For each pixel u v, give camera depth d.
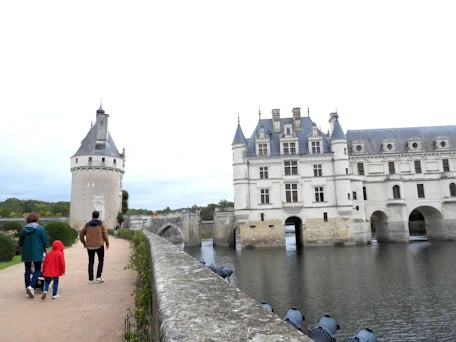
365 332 11.36
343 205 49.34
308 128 55.59
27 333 6.41
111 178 59.97
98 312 7.81
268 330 2.33
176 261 6.61
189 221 63.31
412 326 16.17
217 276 4.76
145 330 5.50
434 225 57.16
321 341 11.50
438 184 55.31
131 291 10.00
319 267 31.23
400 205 53.41
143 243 14.44
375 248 44.66
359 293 21.78
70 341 5.99
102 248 11.57
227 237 58.84
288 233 104.19
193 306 3.05
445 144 56.78
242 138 52.28
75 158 58.75
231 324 2.49
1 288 10.73
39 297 9.36
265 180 51.47
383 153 56.94
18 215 93.00
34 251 9.34
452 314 17.44
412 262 32.06
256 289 23.78
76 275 12.91
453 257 34.22
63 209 121.19
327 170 51.12
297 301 20.55
